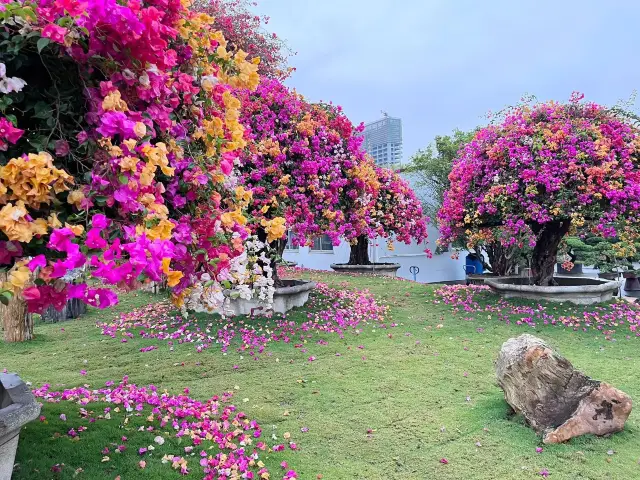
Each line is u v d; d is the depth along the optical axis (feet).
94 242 5.15
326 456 10.26
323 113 22.67
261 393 13.85
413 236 37.35
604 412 10.73
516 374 11.58
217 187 8.44
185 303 8.25
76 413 11.36
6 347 18.90
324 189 20.79
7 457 7.51
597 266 44.50
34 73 5.93
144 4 6.83
